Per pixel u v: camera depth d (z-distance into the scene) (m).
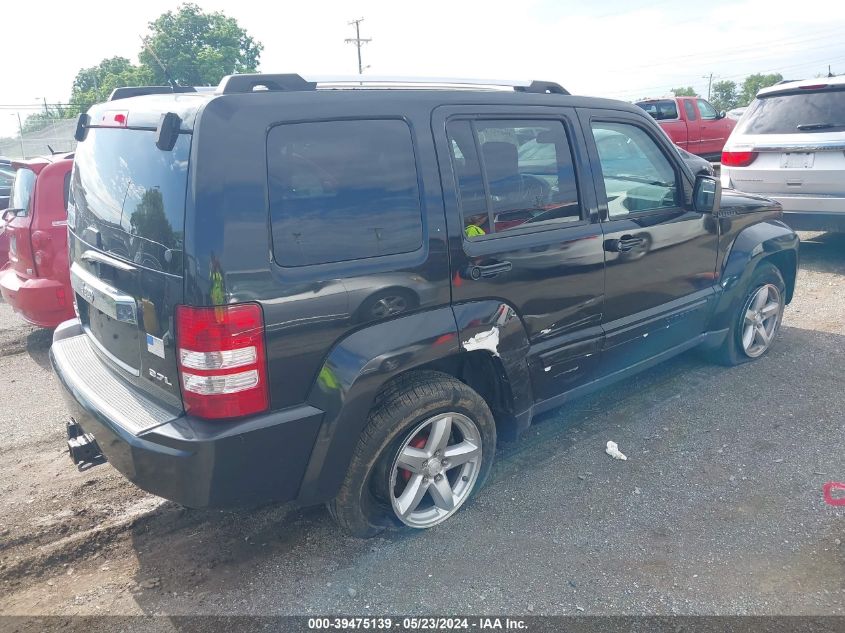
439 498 3.18
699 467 3.67
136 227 2.64
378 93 2.83
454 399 3.02
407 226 2.82
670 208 4.09
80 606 2.76
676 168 4.12
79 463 2.94
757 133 7.59
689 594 2.72
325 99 2.66
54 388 5.18
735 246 4.59
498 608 2.68
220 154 2.39
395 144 2.83
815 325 5.79
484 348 3.09
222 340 2.38
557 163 3.43
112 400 2.77
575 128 3.52
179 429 2.46
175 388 2.53
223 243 2.36
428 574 2.90
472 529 3.19
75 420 3.05
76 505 3.50
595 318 3.65
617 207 3.74
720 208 4.42
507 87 3.38
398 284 2.77
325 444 2.69
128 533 3.25
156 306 2.53
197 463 2.44
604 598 2.72
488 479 3.61
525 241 3.22
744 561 2.91
